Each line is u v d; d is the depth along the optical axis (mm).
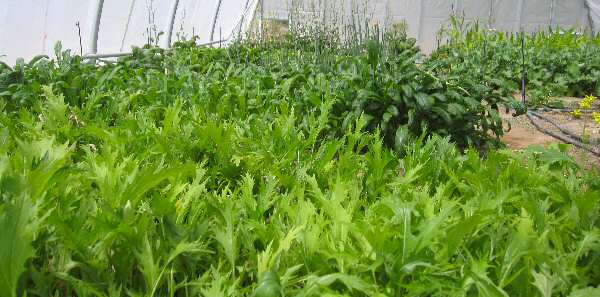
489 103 5410
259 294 1229
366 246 1571
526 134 6676
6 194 1393
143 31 9469
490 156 2486
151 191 1981
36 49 6383
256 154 2574
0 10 5562
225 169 2463
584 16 19734
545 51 12312
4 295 1179
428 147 2742
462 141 5059
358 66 5840
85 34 6758
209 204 1811
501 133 5203
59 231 1463
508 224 1758
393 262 1450
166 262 1398
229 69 7070
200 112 3852
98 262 1437
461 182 2412
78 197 1684
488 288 1264
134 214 1634
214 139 2621
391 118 4781
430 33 19453
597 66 10906
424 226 1464
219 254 1684
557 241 1710
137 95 4645
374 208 1867
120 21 8422
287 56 8367
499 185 2131
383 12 19000
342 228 1677
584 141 5305
